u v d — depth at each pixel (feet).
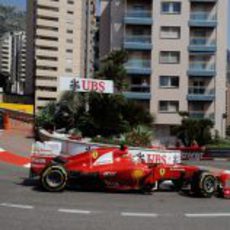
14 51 428.15
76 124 107.34
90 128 104.27
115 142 81.35
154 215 34.96
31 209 35.53
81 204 38.34
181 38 221.46
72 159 45.91
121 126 104.37
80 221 31.86
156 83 220.43
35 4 419.74
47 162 47.01
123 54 181.27
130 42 221.05
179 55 221.46
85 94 109.81
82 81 110.42
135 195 44.73
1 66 423.64
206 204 41.24
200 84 221.66
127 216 34.19
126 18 221.05
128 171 45.44
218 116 220.23
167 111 220.02
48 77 409.08
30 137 102.68
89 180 45.14
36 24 412.57
